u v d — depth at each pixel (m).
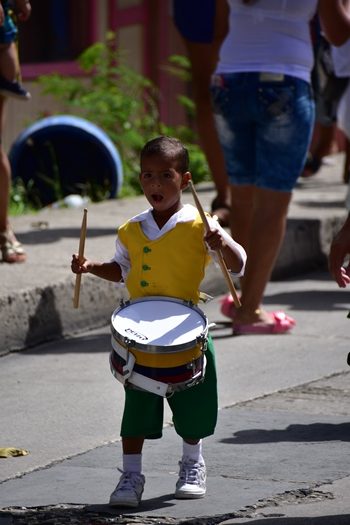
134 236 10.42
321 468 10.98
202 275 10.49
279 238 16.06
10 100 30.61
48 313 16.08
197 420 10.18
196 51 20.36
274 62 15.41
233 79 15.63
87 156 26.42
